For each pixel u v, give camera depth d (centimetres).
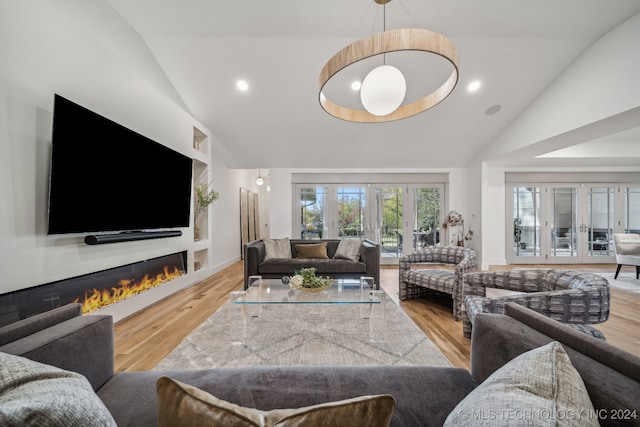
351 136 495
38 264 187
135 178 264
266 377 107
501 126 464
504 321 111
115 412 89
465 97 399
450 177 604
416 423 84
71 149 198
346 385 102
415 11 276
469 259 290
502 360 99
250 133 482
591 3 267
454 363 195
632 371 69
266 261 386
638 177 591
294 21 292
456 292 277
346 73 361
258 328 254
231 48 329
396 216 610
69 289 211
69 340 98
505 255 595
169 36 314
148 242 299
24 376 59
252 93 394
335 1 266
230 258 618
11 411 47
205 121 446
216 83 376
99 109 239
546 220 599
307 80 372
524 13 279
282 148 530
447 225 588
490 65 348
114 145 238
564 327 96
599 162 548
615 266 573
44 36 193
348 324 264
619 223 597
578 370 74
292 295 259
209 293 366
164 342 225
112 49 271
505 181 595
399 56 339
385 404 50
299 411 51
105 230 230
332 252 438
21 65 178
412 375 109
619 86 292
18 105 176
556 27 297
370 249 380
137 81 287
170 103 345
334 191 611
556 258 598
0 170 166
